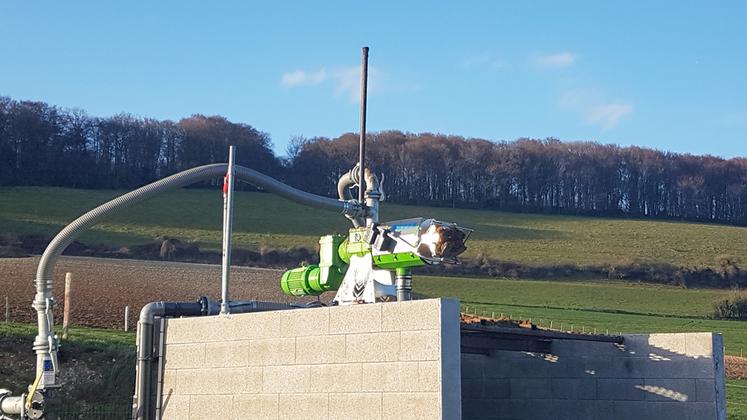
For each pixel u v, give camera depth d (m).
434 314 11.39
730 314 59.16
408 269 13.39
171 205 84.31
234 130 112.31
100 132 103.56
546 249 82.38
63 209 80.19
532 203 112.25
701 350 14.86
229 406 13.81
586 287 67.56
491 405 17.05
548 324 51.38
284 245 72.06
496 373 17.06
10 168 96.06
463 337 14.82
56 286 40.72
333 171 112.12
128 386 21.44
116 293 40.59
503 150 116.25
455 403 11.23
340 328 12.49
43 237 65.94
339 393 12.37
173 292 43.50
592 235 92.00
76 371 21.48
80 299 37.47
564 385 16.23
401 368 11.67
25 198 84.00
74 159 100.19
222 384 13.96
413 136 118.31
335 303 14.27
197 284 47.72
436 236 12.44
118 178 102.44
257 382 13.48
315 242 74.69
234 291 47.41
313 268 15.14
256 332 13.61
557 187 114.25
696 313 60.12
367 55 15.16
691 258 81.62
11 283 38.25
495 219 98.69
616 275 73.44
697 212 115.88
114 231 71.31
